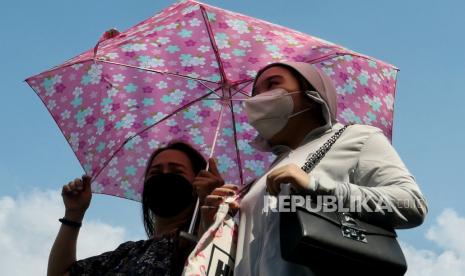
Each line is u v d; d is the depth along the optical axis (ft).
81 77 15.69
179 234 12.28
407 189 9.82
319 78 11.57
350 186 9.51
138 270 12.09
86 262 13.05
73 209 13.79
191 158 13.92
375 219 9.52
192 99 16.03
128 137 15.78
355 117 14.39
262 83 11.85
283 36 14.88
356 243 8.95
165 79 16.11
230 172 15.67
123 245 13.28
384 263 8.92
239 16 14.94
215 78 15.74
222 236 10.77
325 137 11.18
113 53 15.70
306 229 8.82
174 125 16.05
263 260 9.81
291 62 11.82
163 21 15.25
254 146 12.15
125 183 15.49
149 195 13.46
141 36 15.51
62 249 13.47
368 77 14.82
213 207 11.25
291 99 11.34
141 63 15.74
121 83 15.90
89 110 15.61
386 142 10.74
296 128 11.50
